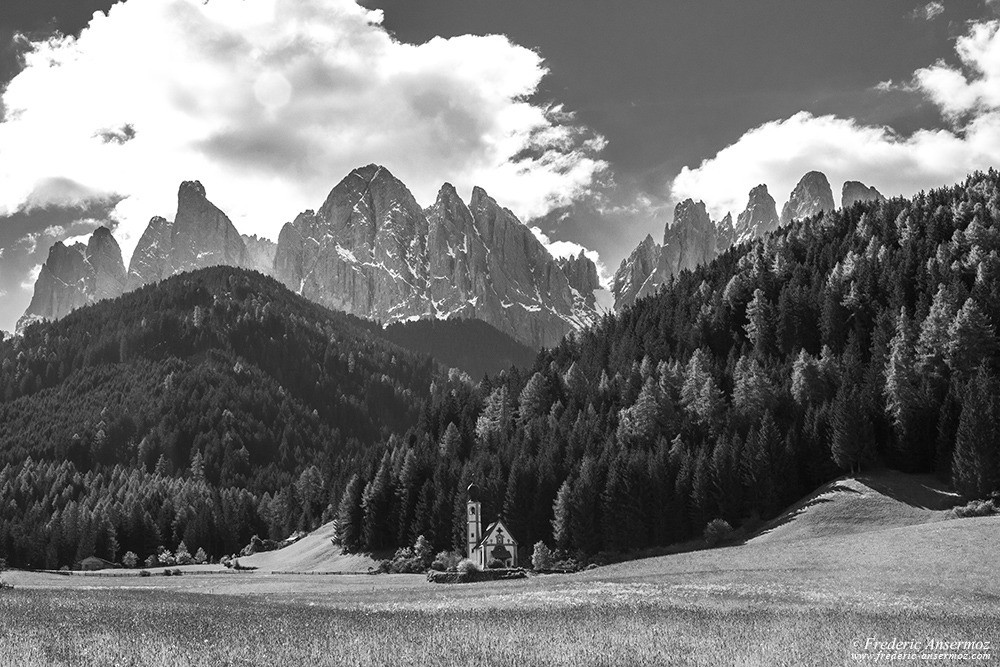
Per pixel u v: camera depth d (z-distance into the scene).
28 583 148.75
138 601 91.69
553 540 157.50
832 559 111.50
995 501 129.50
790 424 162.00
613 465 153.88
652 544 148.88
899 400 151.50
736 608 80.81
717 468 148.88
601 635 66.50
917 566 102.50
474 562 144.00
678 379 190.88
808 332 198.50
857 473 149.62
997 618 74.00
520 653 59.91
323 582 141.25
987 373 152.12
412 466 181.75
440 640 64.25
